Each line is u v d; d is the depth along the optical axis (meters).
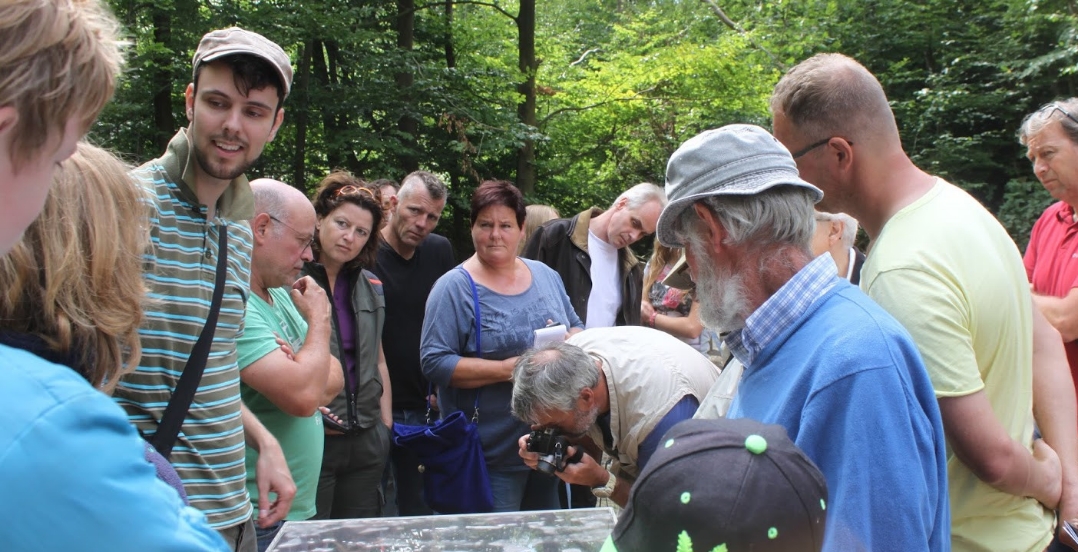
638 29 12.06
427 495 2.88
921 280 1.36
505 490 2.97
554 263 3.68
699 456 0.82
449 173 10.20
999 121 10.45
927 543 1.12
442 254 3.85
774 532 0.77
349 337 2.94
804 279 1.26
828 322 1.20
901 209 1.46
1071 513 1.52
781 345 1.25
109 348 1.05
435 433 2.80
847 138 1.49
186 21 7.68
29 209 0.68
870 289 1.44
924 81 11.12
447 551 1.51
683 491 0.79
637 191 3.63
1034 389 1.67
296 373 2.12
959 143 10.14
